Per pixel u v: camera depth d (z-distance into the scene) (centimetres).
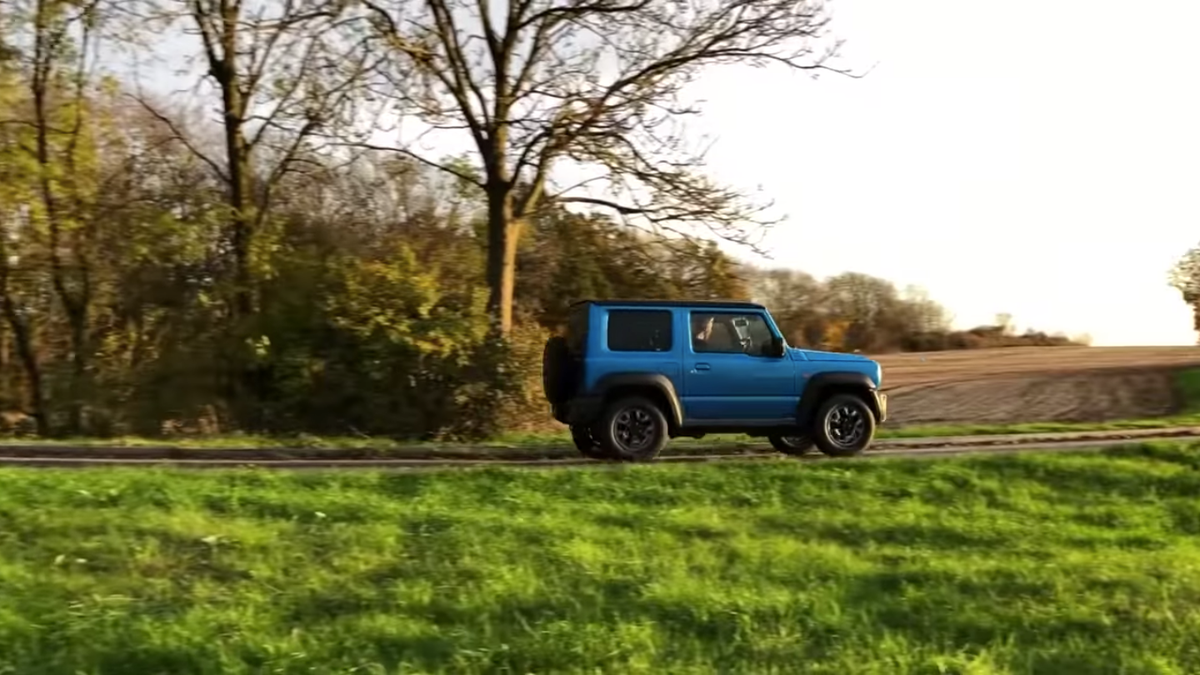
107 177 2009
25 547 812
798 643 689
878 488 1154
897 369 4241
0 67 1919
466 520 941
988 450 1484
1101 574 858
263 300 1912
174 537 845
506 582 776
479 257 2180
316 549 845
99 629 661
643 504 1063
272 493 1013
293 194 2103
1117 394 2822
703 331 1403
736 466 1206
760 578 818
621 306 1395
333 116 2030
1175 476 1255
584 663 642
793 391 1411
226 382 1906
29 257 1962
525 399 1906
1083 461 1298
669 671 637
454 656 640
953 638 715
